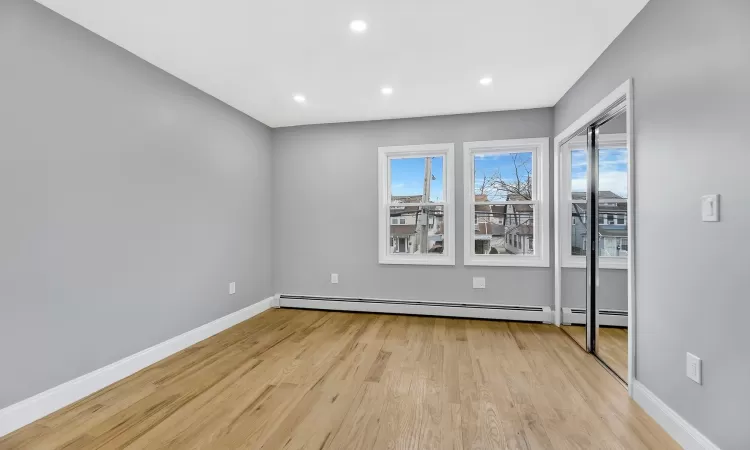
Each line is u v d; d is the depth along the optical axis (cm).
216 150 358
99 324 241
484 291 406
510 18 219
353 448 175
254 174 424
